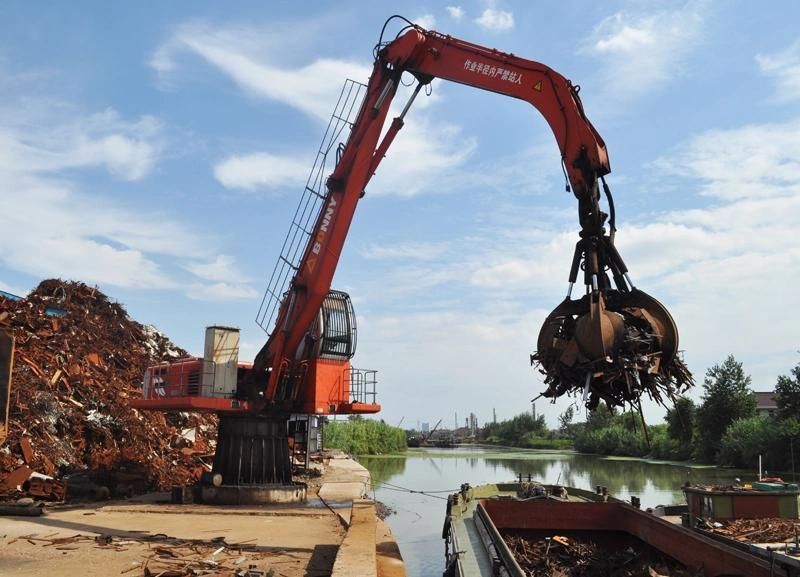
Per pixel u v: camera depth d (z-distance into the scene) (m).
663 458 67.81
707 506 15.23
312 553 9.86
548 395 9.23
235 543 10.46
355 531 10.13
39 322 23.31
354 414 17.31
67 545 9.92
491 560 10.69
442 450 100.50
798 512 15.48
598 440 86.12
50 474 16.56
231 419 16.31
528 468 54.72
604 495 17.77
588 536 14.17
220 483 15.66
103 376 23.00
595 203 9.88
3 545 9.84
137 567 8.46
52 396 19.38
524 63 11.73
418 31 13.64
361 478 24.23
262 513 13.95
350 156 15.47
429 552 20.06
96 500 15.92
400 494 34.94
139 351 27.55
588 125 10.36
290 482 16.52
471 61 12.64
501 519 14.42
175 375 17.30
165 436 22.77
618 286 9.47
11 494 14.66
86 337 25.05
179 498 15.49
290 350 16.14
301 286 16.02
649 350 8.62
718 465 54.88
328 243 15.58
